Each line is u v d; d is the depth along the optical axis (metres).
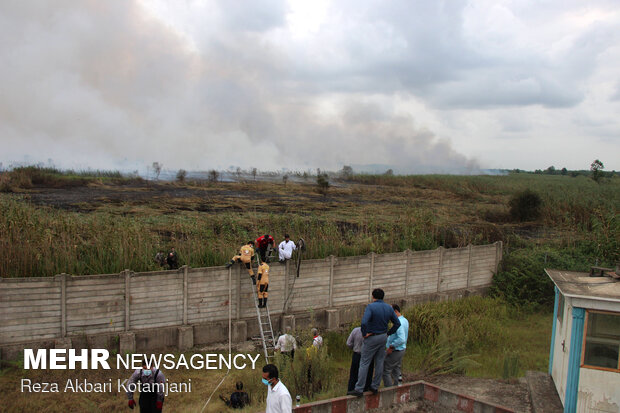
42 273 13.31
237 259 14.70
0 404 9.62
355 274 17.27
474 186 55.69
